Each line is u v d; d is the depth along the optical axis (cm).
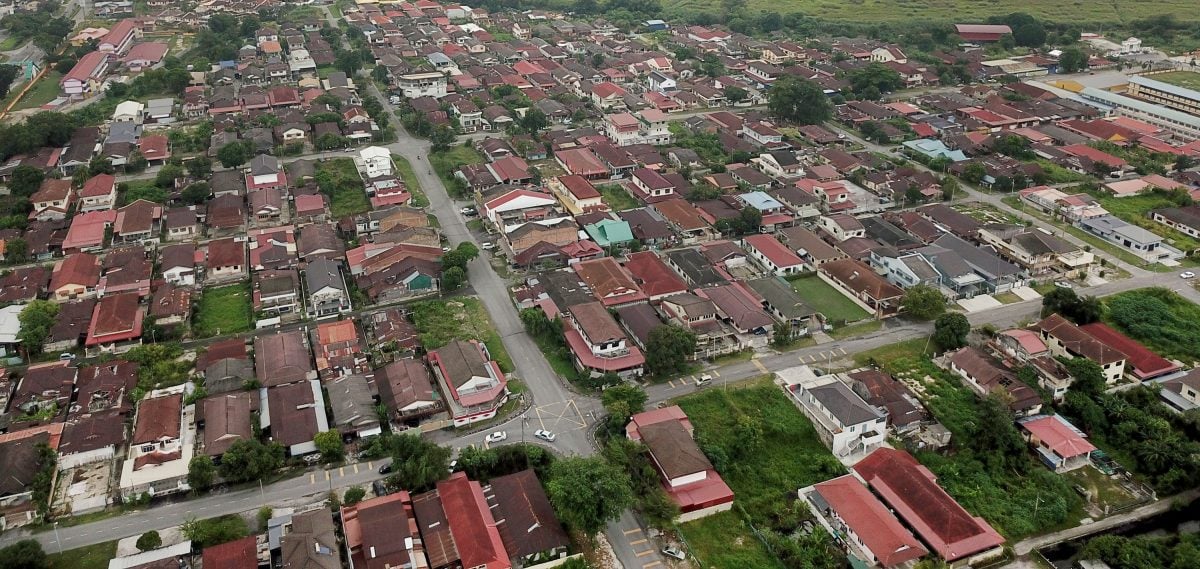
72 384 10406
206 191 15800
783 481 8975
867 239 14238
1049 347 11194
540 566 7794
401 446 8844
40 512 8412
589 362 10662
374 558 7575
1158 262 13812
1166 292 12738
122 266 13038
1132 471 9138
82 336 11525
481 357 10612
